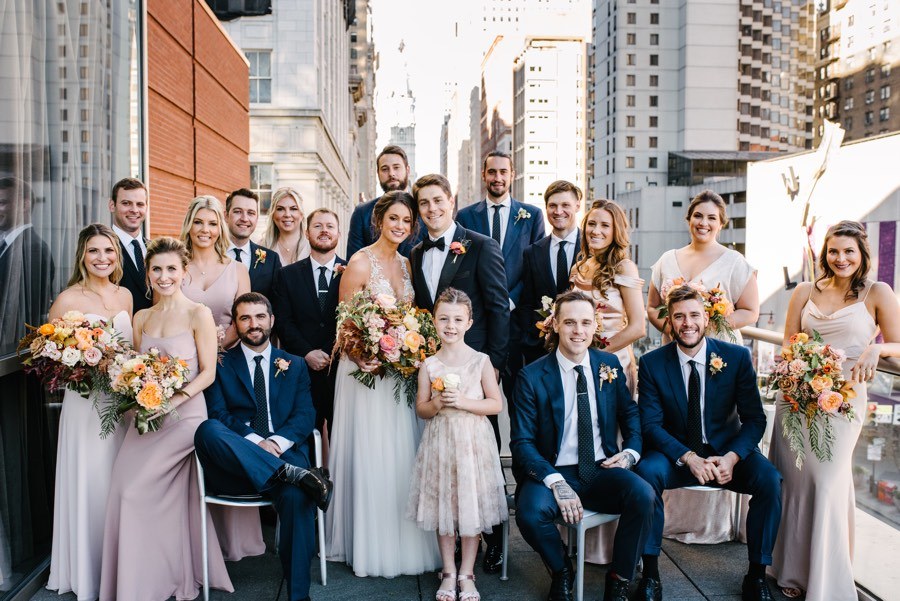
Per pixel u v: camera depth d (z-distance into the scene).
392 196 4.18
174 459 3.83
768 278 25.34
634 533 3.62
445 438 3.82
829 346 3.78
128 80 6.36
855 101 91.25
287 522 3.65
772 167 25.19
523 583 3.99
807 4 101.75
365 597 3.83
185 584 3.86
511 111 169.12
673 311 4.13
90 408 3.87
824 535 3.74
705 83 99.44
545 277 4.83
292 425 4.16
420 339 3.92
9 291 4.03
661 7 99.69
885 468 3.81
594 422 3.99
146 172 6.79
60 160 4.77
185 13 9.52
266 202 22.23
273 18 21.69
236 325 4.17
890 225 19.45
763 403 4.82
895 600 3.71
